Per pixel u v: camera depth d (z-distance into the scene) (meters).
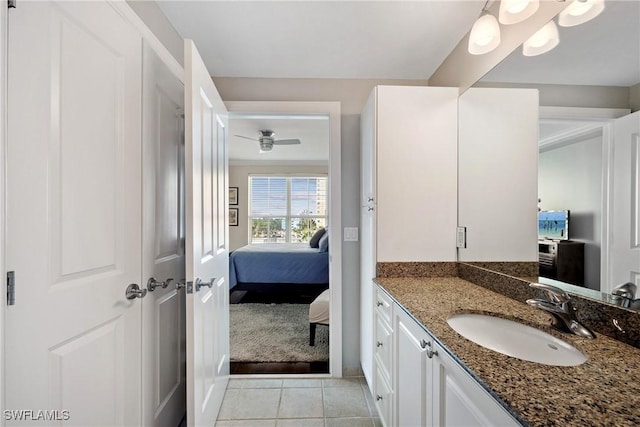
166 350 1.47
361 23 1.56
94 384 1.00
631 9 0.90
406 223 1.77
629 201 0.88
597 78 0.99
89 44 0.97
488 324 1.12
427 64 1.98
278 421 1.70
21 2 0.75
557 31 1.15
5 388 0.73
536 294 1.20
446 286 1.55
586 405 0.56
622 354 0.78
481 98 1.58
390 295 1.40
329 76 2.13
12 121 0.74
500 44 1.45
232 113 2.13
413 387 1.13
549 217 1.22
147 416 1.29
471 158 1.67
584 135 1.05
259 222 6.44
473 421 0.73
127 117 1.16
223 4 1.41
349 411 1.78
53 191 0.84
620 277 0.90
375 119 1.76
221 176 1.82
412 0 1.39
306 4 1.41
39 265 0.80
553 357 0.92
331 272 2.16
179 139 1.61
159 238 1.39
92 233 0.99
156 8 1.40
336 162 2.13
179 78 1.62
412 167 1.77
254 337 2.79
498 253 1.48
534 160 1.28
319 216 6.46
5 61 0.72
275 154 5.61
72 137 0.91
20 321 0.76
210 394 1.57
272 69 2.04
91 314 0.98
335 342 2.14
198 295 1.35
